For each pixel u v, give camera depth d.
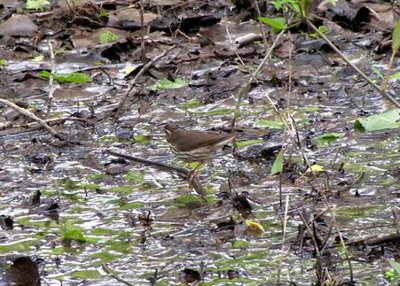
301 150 10.76
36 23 18.02
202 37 16.83
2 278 8.70
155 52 16.52
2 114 14.06
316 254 8.80
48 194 10.94
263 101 14.13
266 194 10.62
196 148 10.95
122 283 8.59
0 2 19.31
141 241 9.54
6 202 10.74
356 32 17.11
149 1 18.47
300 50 16.28
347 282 8.37
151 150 12.39
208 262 8.98
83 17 17.86
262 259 8.98
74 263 9.09
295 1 8.53
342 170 11.19
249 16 17.81
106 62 16.52
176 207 10.38
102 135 13.12
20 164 12.04
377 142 12.20
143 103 14.38
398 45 8.55
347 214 9.92
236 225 9.67
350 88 14.49
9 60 16.77
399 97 14.03
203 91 14.77
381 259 8.86
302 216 9.27
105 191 10.98
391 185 10.67
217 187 10.95
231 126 12.45
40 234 9.82
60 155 12.35
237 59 15.96
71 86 15.29
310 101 14.05
